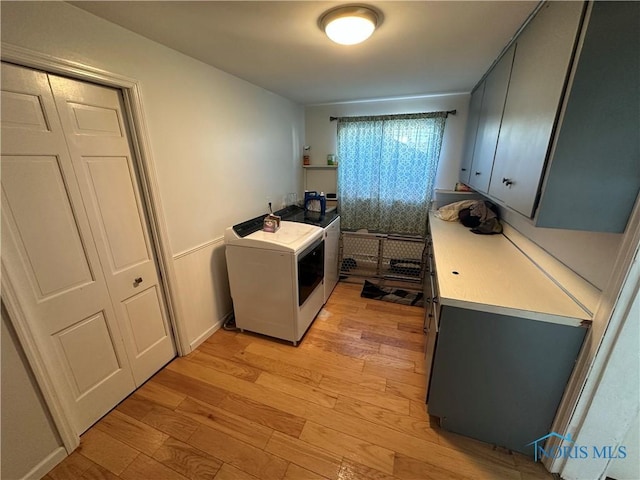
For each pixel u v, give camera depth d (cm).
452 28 146
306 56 187
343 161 357
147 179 168
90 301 149
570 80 92
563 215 103
